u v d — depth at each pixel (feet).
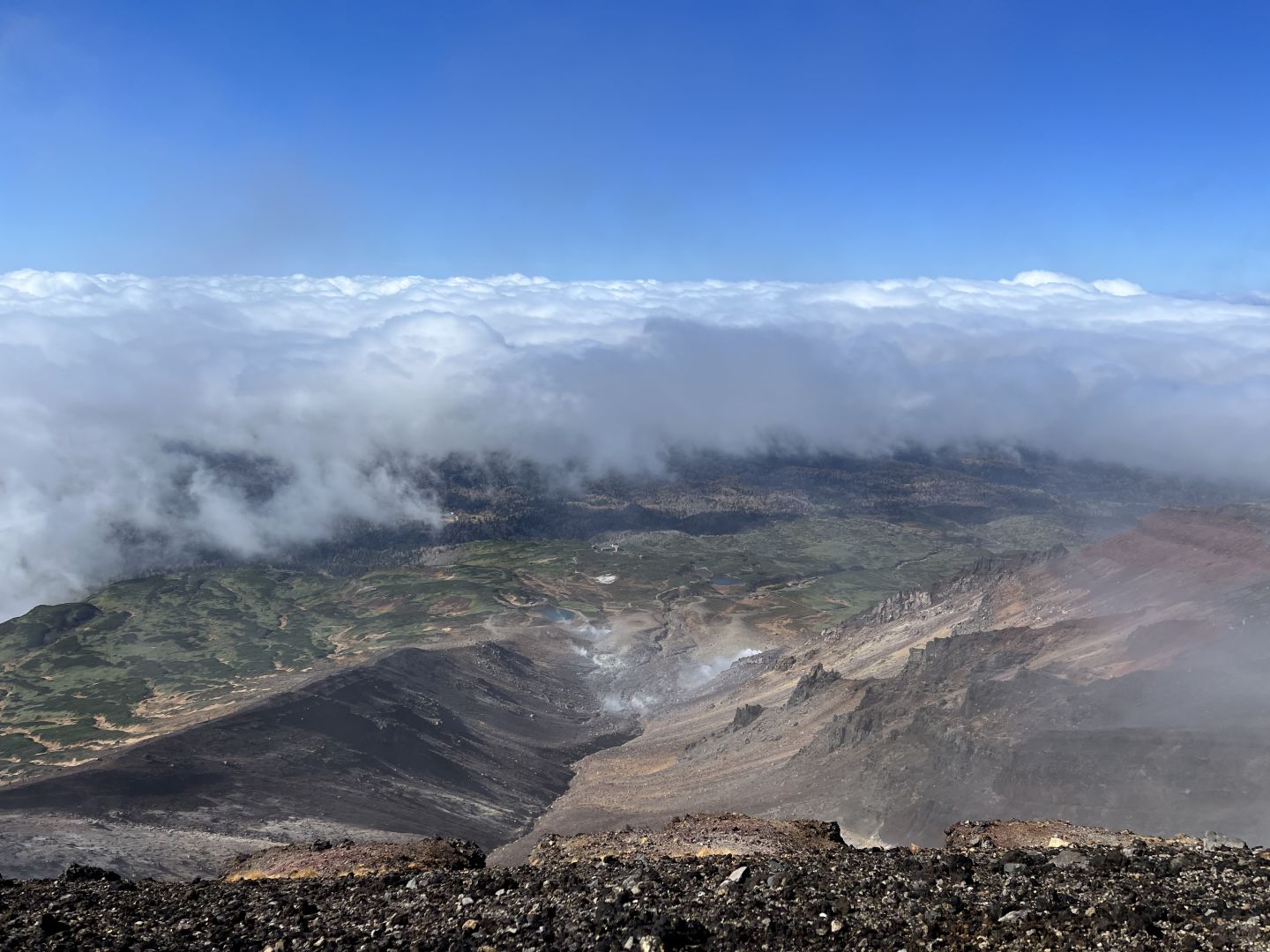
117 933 69.56
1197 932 54.95
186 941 67.36
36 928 69.82
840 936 61.67
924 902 65.62
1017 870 71.46
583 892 72.69
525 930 65.16
